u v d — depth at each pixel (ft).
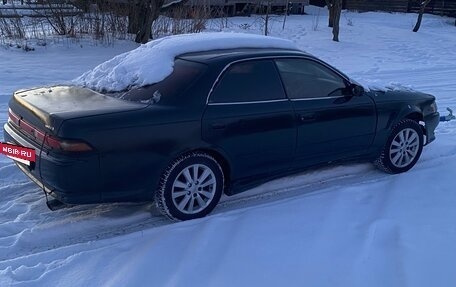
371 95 18.02
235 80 14.99
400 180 18.22
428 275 12.14
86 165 12.63
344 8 111.55
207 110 14.25
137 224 14.53
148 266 12.16
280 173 16.35
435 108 20.27
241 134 14.87
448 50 60.23
